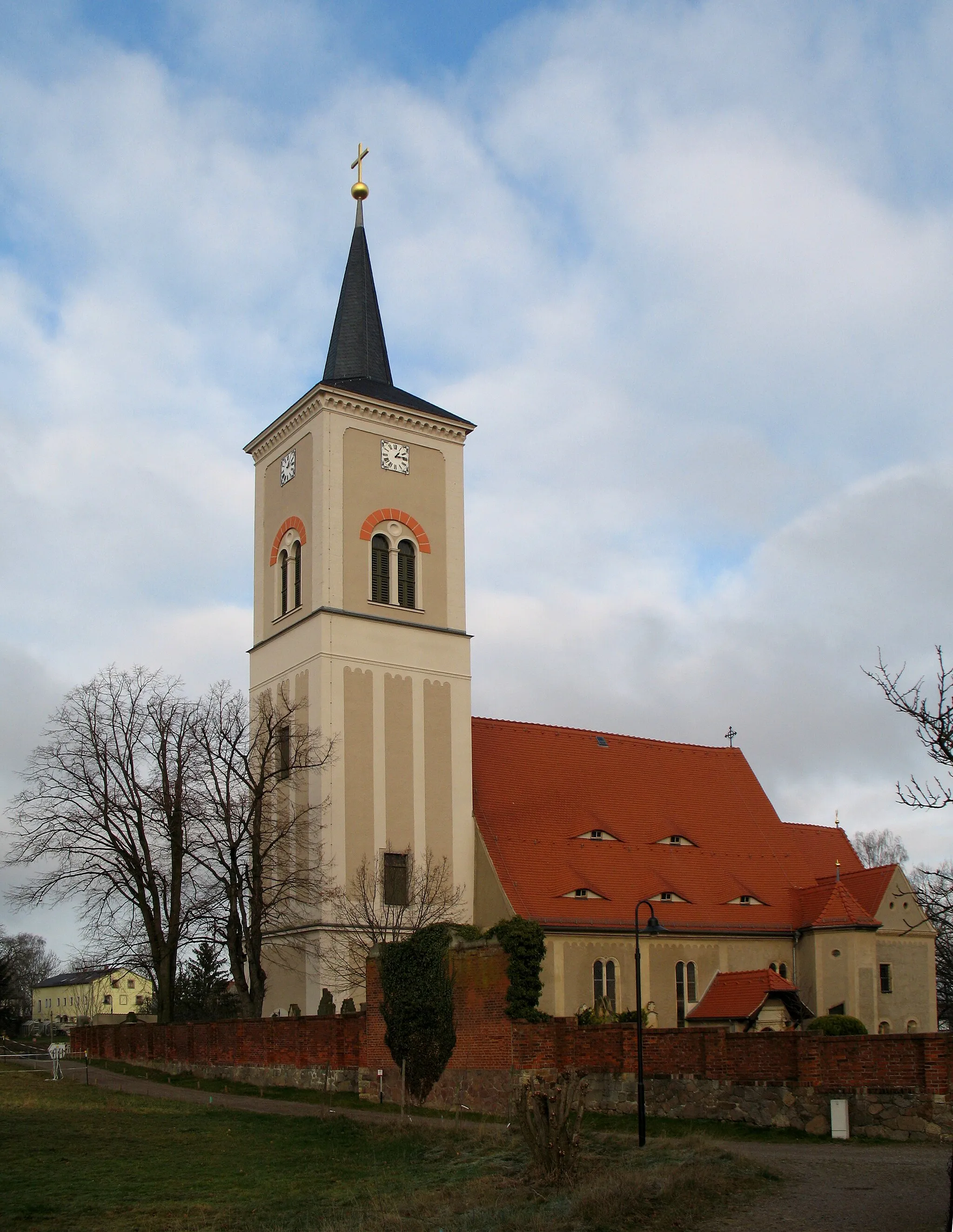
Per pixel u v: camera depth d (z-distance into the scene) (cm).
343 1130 3297
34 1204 2328
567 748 6369
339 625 5456
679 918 5681
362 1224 2120
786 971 5941
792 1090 3180
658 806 6347
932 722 2275
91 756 5625
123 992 15075
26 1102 3894
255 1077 4688
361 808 5322
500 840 5616
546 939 5253
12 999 10519
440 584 5850
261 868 5128
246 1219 2214
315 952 5097
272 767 5509
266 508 6041
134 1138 3183
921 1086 2978
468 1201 2302
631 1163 2622
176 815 5484
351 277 6381
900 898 6031
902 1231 1905
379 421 5828
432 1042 3891
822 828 6956
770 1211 2109
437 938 3959
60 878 5578
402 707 5559
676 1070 3456
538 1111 2530
